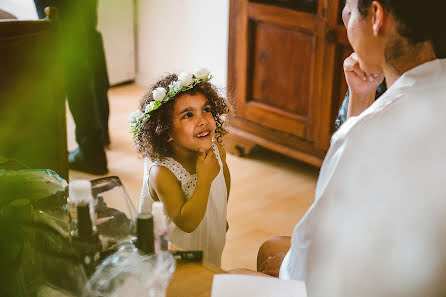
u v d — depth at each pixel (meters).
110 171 3.22
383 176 1.02
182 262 1.22
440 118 0.99
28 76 2.01
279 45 3.08
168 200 1.73
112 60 4.48
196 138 1.71
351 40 1.09
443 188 1.00
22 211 1.17
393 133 1.01
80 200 1.15
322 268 1.09
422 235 1.03
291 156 3.18
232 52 3.31
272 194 3.05
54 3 2.93
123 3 4.38
